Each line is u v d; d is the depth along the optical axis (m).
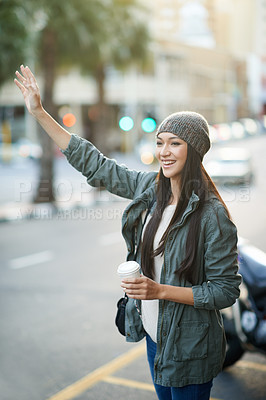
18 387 4.19
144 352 4.93
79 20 16.22
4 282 7.66
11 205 16.83
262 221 13.32
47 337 5.34
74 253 9.80
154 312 2.39
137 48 20.39
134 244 2.50
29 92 2.54
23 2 14.28
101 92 20.84
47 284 7.48
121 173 2.57
